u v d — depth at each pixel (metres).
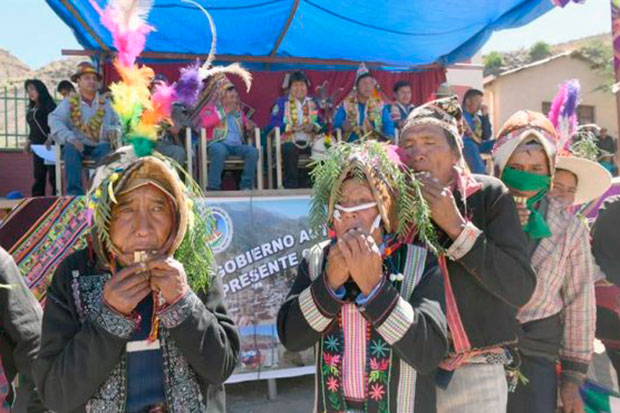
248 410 5.10
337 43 8.47
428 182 2.14
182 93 1.97
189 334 1.77
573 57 21.70
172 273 1.77
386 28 7.84
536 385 2.77
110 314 1.71
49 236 4.80
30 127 8.12
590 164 3.27
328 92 9.17
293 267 5.33
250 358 5.14
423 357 1.80
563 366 2.96
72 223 4.85
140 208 1.83
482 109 9.04
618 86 4.12
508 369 2.53
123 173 1.81
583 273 2.91
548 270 2.80
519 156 2.73
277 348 5.22
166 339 1.87
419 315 1.83
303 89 6.98
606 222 3.42
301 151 6.96
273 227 5.31
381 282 1.82
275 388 5.38
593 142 3.70
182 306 1.78
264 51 8.72
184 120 5.80
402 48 8.70
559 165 3.32
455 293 2.32
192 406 1.86
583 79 22.03
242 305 5.15
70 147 6.10
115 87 1.91
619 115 4.25
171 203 1.85
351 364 1.94
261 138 7.32
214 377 1.84
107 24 1.94
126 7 1.92
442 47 8.69
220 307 2.02
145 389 1.86
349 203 1.94
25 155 10.18
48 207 4.84
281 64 9.04
